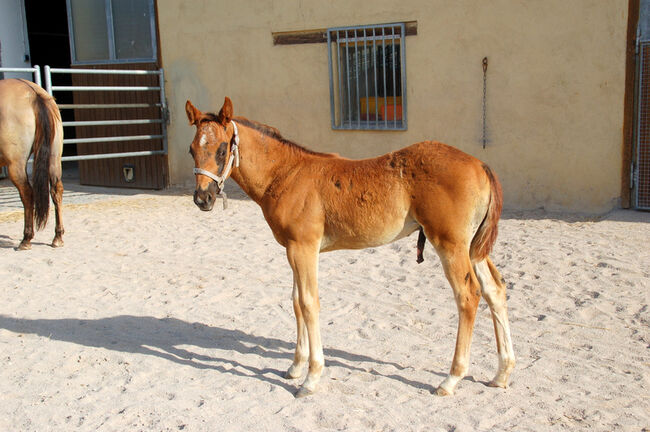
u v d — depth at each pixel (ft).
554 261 20.95
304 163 13.19
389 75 32.04
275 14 34.06
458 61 29.73
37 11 50.93
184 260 23.24
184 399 12.72
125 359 14.83
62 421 12.01
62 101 54.39
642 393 12.47
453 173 12.05
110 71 34.27
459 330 12.50
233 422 11.75
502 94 29.04
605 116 27.02
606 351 14.48
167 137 38.52
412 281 20.06
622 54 26.30
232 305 18.56
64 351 15.39
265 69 35.01
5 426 11.94
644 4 25.76
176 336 16.30
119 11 38.91
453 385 12.63
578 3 26.84
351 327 16.55
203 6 36.19
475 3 28.91
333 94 33.09
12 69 30.50
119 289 20.24
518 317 16.70
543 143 28.48
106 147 40.91
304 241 12.82
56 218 25.38
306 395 12.77
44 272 22.09
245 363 14.60
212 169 12.85
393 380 13.37
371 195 12.46
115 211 32.37
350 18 31.96
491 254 22.25
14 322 17.43
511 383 13.10
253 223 28.71
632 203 27.20
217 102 36.83
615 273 19.52
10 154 24.31
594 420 11.46
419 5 30.17
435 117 30.73
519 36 28.22
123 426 11.74
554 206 28.71
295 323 17.11
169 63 37.81
